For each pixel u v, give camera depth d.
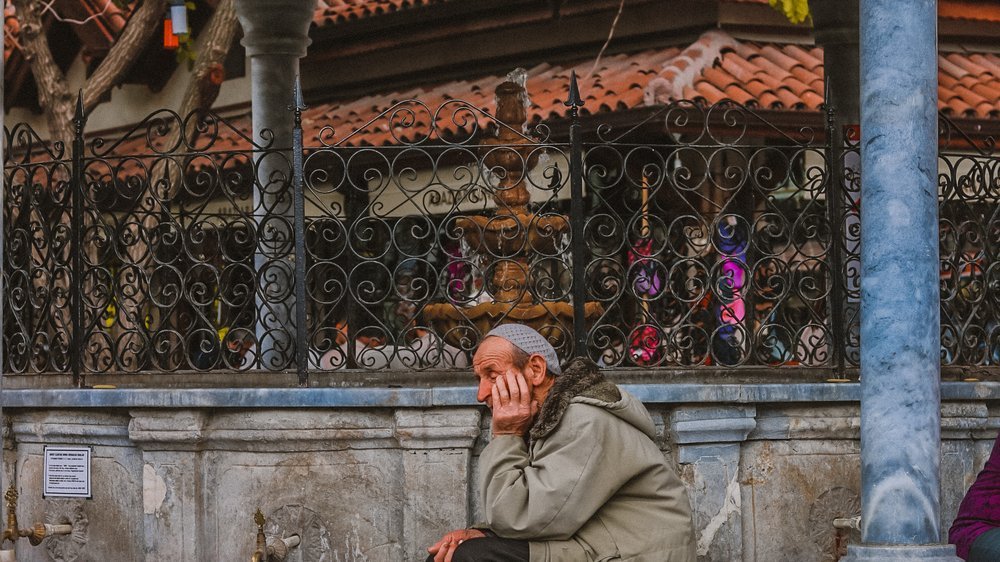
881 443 5.03
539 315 6.38
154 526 5.65
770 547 5.66
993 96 13.38
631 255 6.20
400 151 5.82
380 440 5.52
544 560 4.48
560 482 4.42
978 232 6.26
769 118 11.81
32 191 6.34
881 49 5.09
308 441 5.53
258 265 7.80
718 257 6.07
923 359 5.03
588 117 11.95
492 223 6.59
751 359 6.55
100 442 5.83
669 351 5.90
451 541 4.64
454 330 5.92
